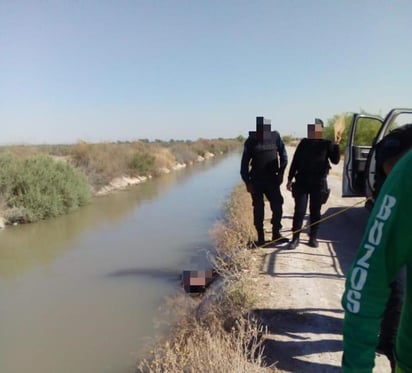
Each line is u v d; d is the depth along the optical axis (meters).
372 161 5.57
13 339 5.86
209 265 8.12
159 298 6.96
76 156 22.83
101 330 6.03
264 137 6.57
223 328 4.46
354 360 1.31
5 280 8.40
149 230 12.17
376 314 1.31
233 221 9.39
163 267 8.57
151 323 6.06
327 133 26.89
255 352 3.82
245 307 4.75
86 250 10.36
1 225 13.48
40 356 5.41
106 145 26.28
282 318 4.47
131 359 5.16
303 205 6.77
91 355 5.37
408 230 1.27
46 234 12.52
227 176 29.39
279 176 6.77
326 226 8.80
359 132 15.85
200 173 32.97
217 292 5.70
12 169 14.93
